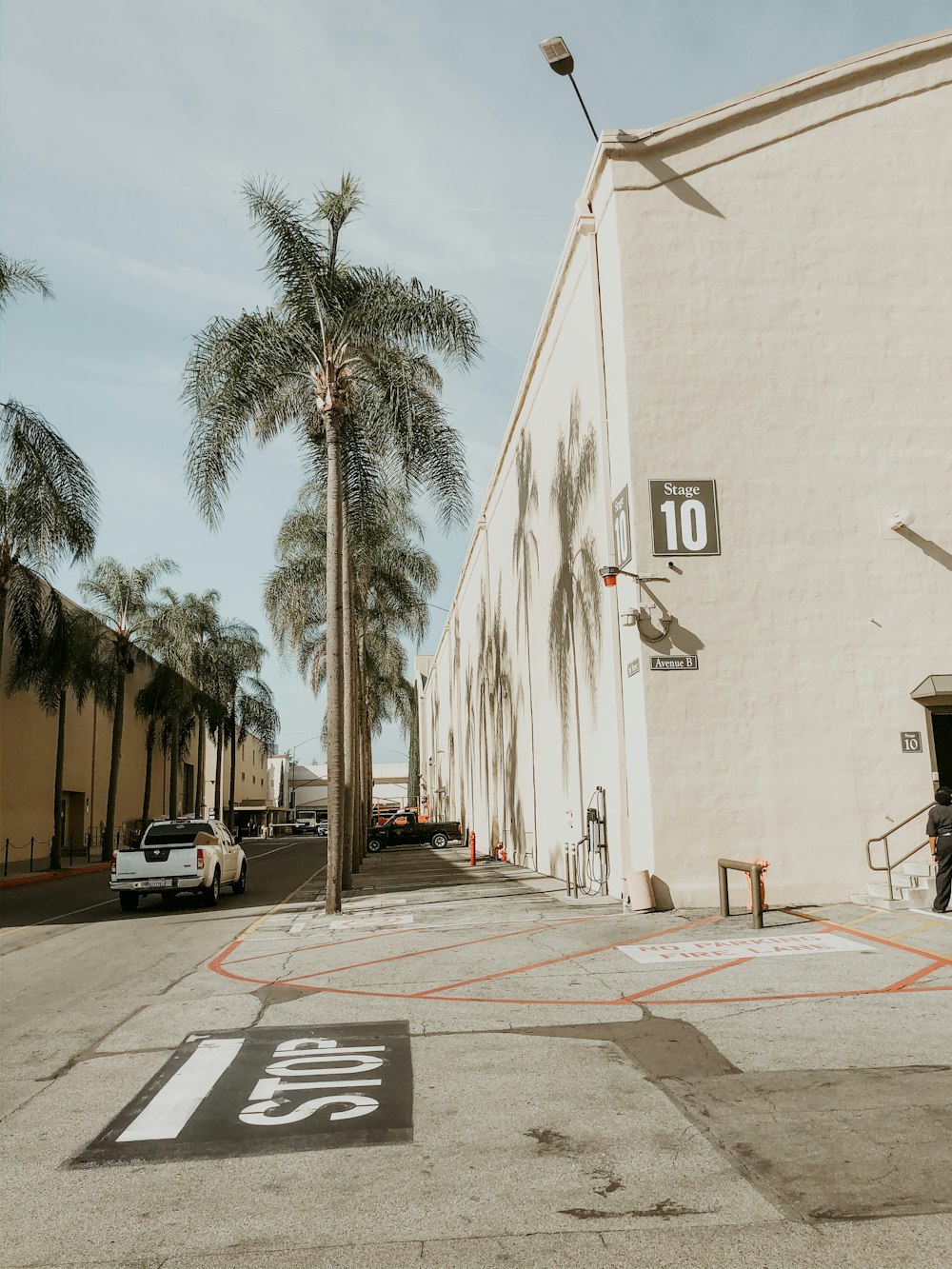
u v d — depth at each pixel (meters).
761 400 15.91
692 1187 4.50
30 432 24.17
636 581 15.38
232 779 60.47
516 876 25.16
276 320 19.83
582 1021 8.05
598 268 17.56
